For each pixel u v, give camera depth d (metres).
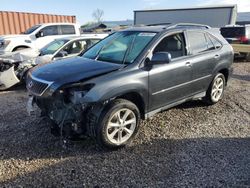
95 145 4.23
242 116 5.54
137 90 4.21
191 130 4.82
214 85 5.92
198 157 3.92
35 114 4.81
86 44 8.88
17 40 12.25
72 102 3.79
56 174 3.51
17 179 3.41
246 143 4.37
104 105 3.93
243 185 3.29
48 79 3.95
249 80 8.96
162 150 4.12
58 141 4.34
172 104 4.97
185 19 26.67
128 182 3.36
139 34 4.92
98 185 3.30
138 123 4.34
